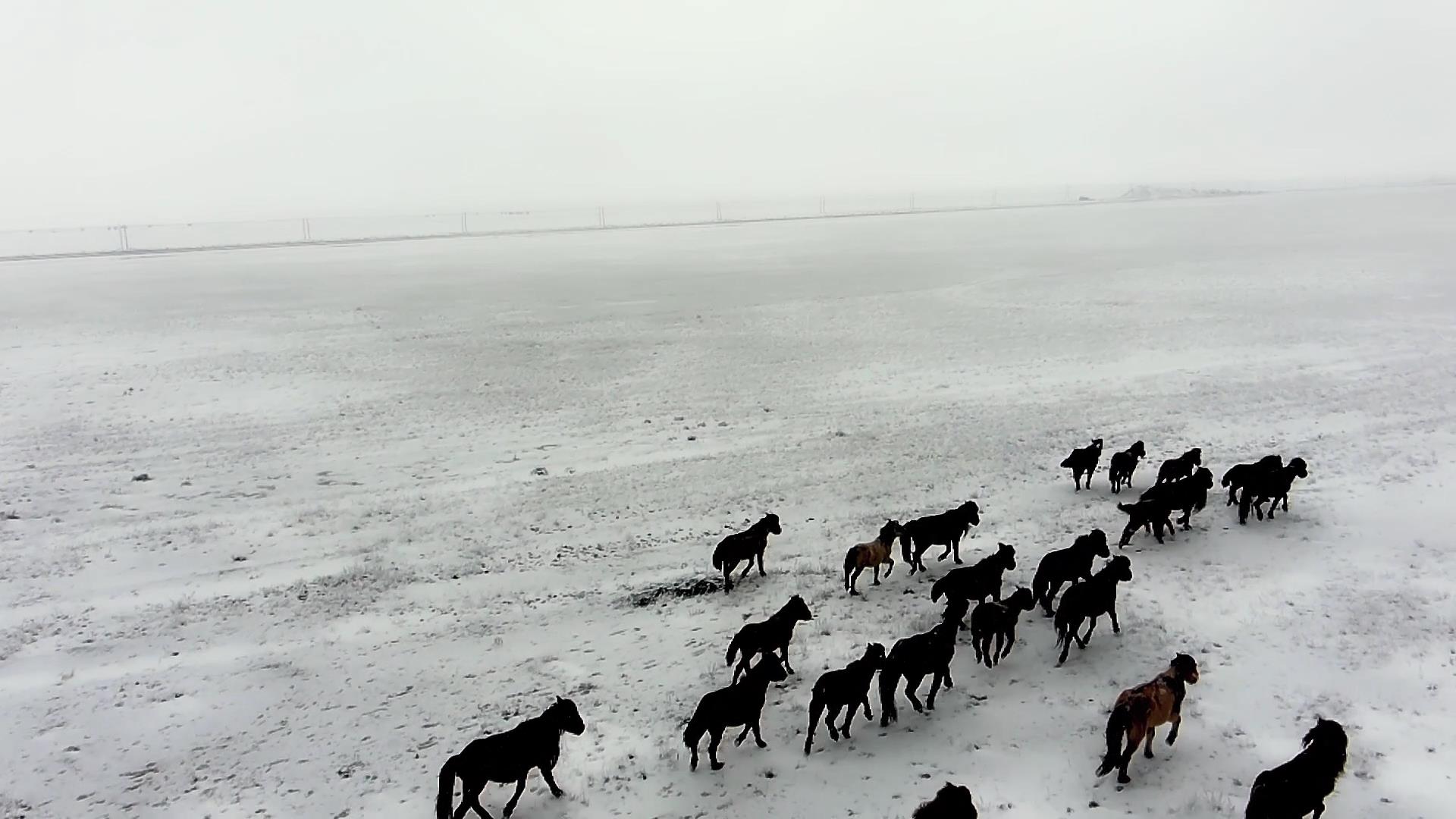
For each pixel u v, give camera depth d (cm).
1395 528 1446
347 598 1466
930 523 1386
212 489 2061
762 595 1388
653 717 1039
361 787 937
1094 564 1391
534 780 923
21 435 2514
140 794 950
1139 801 793
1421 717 895
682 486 1998
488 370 3350
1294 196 14038
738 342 3822
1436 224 7619
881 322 4216
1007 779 845
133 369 3375
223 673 1223
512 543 1697
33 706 1141
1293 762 726
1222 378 2736
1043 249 7356
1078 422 2352
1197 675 937
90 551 1688
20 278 7088
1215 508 1622
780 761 921
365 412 2766
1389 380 2552
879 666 958
